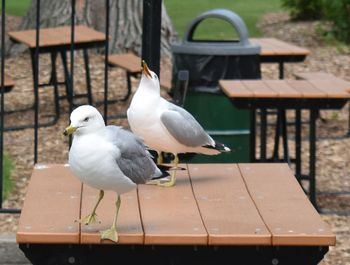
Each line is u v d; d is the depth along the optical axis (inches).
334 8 885.2
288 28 956.0
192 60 508.4
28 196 288.2
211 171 323.3
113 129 256.1
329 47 864.9
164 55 805.9
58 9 798.5
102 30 794.2
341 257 409.4
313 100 461.1
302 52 622.8
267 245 255.0
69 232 255.0
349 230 447.8
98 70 747.4
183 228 260.8
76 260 260.5
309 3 982.4
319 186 522.9
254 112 497.4
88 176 248.7
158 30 352.5
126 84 717.3
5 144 579.5
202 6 1100.5
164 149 310.7
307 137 628.4
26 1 1111.0
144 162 258.2
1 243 352.5
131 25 791.1
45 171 315.6
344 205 490.0
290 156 584.7
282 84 485.7
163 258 261.3
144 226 262.5
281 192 297.6
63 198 287.3
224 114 508.1
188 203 285.9
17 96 687.1
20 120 631.2
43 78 729.0
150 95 303.0
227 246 258.5
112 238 253.4
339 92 461.7
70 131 243.9
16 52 784.9
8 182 496.7
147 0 350.9
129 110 305.7
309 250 259.3
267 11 1073.5
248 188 302.2
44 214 271.0
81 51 773.9
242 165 330.3
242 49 509.0
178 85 410.9
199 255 260.5
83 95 665.6
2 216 448.5
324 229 259.6
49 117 638.5
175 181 310.3
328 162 570.9
